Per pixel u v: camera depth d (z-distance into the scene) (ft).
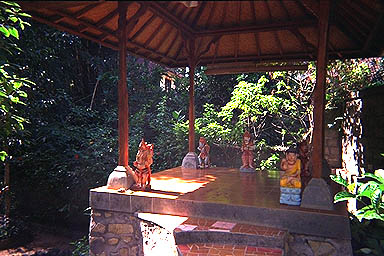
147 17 17.44
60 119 30.89
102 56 36.47
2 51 18.56
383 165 16.94
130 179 14.93
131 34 18.26
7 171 25.89
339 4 14.88
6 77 14.74
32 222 28.81
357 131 21.04
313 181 12.08
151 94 36.40
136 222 13.70
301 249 11.40
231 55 22.61
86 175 27.63
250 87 27.37
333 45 19.66
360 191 13.03
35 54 27.53
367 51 19.35
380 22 14.46
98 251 14.33
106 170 27.73
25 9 13.52
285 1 16.19
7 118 15.58
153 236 12.54
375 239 13.55
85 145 28.48
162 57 22.59
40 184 28.84
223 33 19.49
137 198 13.79
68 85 34.01
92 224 14.49
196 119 31.22
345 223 10.77
